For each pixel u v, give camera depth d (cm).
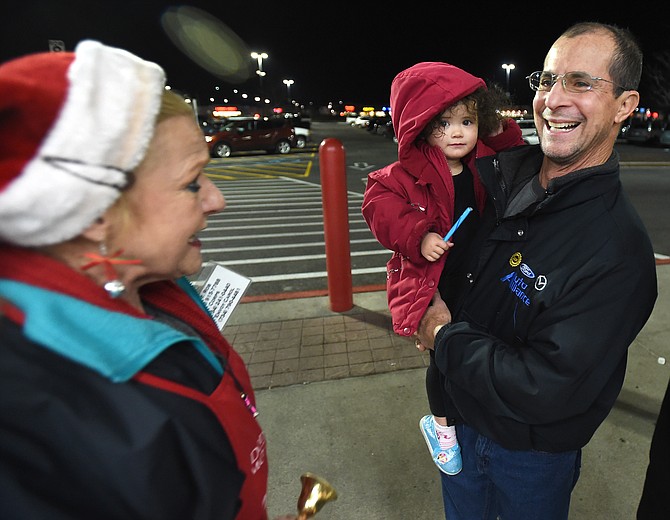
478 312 115
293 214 720
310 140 2284
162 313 73
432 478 193
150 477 47
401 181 157
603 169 93
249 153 1753
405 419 228
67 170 43
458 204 156
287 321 330
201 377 61
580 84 95
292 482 193
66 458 44
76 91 43
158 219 56
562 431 102
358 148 1905
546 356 90
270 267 472
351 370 269
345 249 328
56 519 43
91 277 55
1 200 41
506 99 164
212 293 122
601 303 89
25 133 42
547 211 98
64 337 47
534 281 98
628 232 90
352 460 203
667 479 103
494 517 150
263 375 266
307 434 219
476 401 109
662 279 386
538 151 120
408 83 145
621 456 198
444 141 149
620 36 94
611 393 103
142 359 50
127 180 50
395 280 160
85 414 45
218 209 67
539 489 119
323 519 176
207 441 55
